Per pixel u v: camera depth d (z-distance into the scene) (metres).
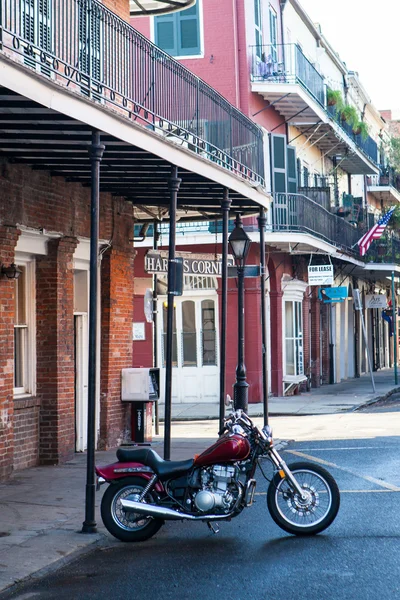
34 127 11.80
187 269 18.30
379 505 11.98
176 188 14.41
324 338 40.53
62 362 15.77
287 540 10.17
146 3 21.58
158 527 10.40
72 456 16.09
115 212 17.98
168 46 29.14
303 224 30.53
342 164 42.62
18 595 8.37
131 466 10.42
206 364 30.22
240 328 19.39
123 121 12.31
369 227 42.91
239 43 29.06
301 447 18.25
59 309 15.69
